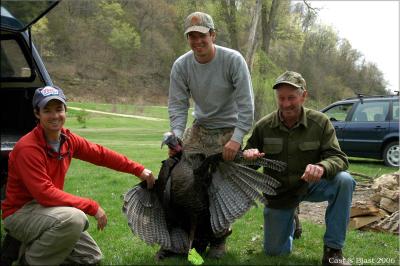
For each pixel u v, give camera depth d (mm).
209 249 4734
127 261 4477
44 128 3982
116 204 7031
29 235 3943
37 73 5910
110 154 4395
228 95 4523
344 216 4336
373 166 12820
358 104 13234
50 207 3912
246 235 5582
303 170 4523
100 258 4387
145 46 54094
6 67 6133
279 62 31719
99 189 8188
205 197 4246
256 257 4668
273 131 4562
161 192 4332
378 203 6777
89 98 52219
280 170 4246
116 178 9297
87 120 36344
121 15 51750
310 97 31766
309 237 5500
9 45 5953
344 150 13281
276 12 27703
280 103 4355
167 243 4348
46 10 4539
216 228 4156
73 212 3879
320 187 4473
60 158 4074
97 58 55000
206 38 4285
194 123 4754
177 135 4555
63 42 51062
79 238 4086
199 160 4273
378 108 12859
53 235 3852
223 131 4621
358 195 8031
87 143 4367
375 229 6000
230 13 26359
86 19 50750
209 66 4434
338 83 33500
